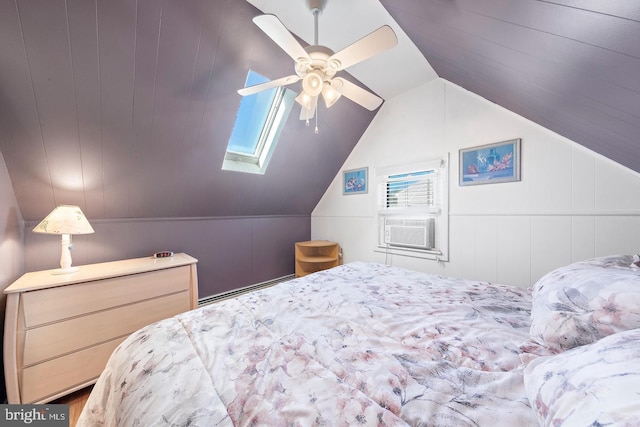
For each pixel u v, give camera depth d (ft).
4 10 3.52
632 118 3.35
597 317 2.36
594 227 5.44
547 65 3.44
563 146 5.78
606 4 2.00
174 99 5.59
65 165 5.38
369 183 9.94
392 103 9.12
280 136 8.25
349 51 3.90
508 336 2.96
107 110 5.07
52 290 4.70
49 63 4.15
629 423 1.11
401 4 4.42
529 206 6.25
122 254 7.11
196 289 6.93
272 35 3.69
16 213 5.25
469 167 7.23
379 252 9.63
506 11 2.92
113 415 2.34
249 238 10.27
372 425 1.77
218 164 7.59
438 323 3.34
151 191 6.99
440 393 2.07
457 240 7.52
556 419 1.47
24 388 4.37
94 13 3.99
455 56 5.28
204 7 4.62
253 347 2.85
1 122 4.37
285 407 1.98
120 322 5.55
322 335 3.09
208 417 1.90
